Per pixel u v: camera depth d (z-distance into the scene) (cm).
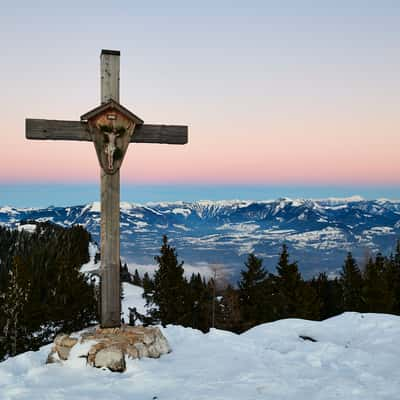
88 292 3328
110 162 759
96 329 770
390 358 730
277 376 631
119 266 770
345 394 556
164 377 621
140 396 557
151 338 732
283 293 3338
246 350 782
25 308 2888
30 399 549
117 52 777
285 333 998
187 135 816
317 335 961
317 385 594
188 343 830
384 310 3184
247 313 3259
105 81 771
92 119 751
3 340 2809
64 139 751
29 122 737
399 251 4194
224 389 574
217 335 888
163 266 3147
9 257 7481
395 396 551
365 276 3638
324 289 4316
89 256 8288
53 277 3722
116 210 768
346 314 1091
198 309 3259
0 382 625
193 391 568
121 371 650
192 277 3588
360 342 875
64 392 572
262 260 3366
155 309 3259
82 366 665
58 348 707
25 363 729
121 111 754
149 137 795
